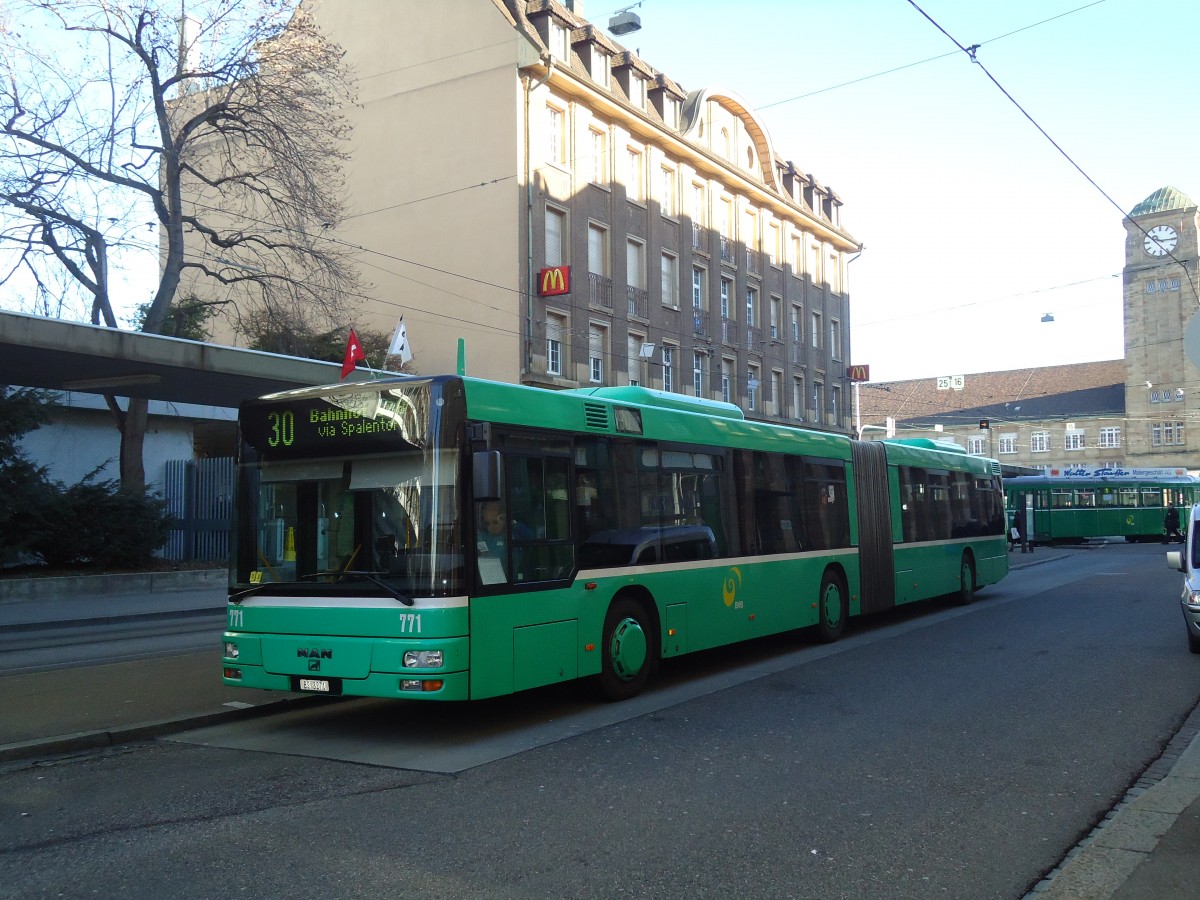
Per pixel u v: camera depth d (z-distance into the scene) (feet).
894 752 24.82
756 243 149.28
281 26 83.30
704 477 37.37
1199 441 262.06
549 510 29.14
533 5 109.60
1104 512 153.28
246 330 98.02
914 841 18.24
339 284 88.69
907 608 61.87
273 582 27.66
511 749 25.58
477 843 18.13
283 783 22.44
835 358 172.96
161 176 85.20
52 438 88.74
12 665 40.37
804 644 45.32
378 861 17.21
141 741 26.94
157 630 55.57
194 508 93.35
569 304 108.58
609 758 24.48
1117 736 26.45
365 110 114.11
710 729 27.63
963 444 307.17
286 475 28.04
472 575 25.95
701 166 133.49
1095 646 42.57
